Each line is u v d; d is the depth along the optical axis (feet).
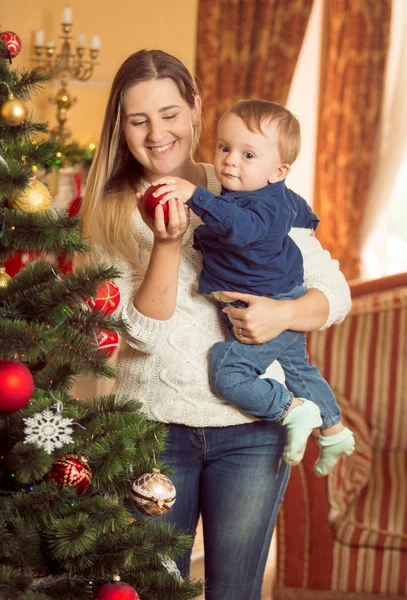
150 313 5.57
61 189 12.46
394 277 10.23
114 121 5.95
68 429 4.39
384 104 16.96
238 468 5.96
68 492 4.57
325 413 6.33
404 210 18.31
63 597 4.64
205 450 5.95
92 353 4.79
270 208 5.49
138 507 5.04
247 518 6.00
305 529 9.11
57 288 4.49
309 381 6.25
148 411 5.89
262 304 5.59
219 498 5.99
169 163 5.87
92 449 4.83
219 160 5.78
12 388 4.18
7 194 4.32
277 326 5.66
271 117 5.64
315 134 17.84
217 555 6.10
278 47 16.33
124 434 4.83
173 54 6.48
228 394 5.71
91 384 10.41
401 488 9.23
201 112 6.22
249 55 16.38
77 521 4.43
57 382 5.08
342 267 17.63
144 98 5.65
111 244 5.94
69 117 15.93
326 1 17.42
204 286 5.73
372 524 8.87
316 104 17.76
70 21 14.62
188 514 6.07
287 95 16.55
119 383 6.05
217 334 5.89
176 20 16.24
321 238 17.88
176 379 5.82
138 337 5.66
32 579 4.39
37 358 4.95
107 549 4.76
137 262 5.93
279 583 9.24
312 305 5.86
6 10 15.02
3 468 4.61
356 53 16.96
